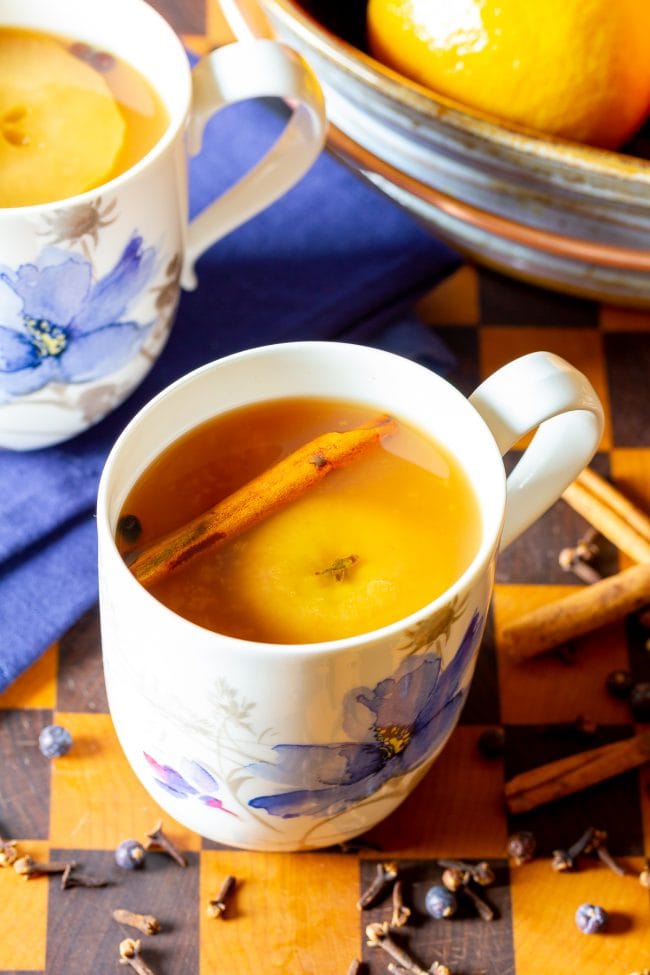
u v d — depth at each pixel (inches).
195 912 22.5
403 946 22.5
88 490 25.0
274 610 20.5
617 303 27.1
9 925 22.3
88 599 24.3
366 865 22.9
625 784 23.6
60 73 24.1
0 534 24.5
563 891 22.9
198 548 20.8
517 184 24.8
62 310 23.2
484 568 20.2
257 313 26.6
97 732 23.6
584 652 24.5
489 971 22.3
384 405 22.0
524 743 23.9
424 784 23.5
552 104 24.8
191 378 21.3
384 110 24.8
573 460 21.9
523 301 27.6
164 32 24.0
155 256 23.8
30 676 24.0
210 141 27.7
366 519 21.1
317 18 27.4
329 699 20.1
